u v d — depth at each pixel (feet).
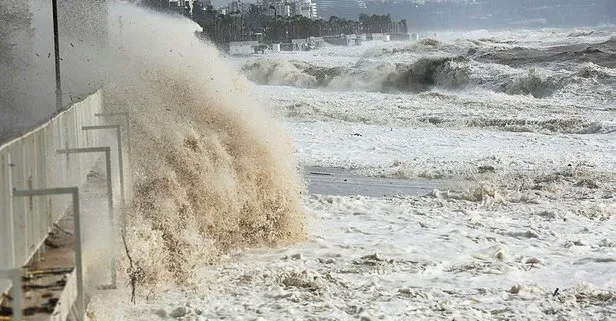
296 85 571.28
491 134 276.00
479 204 161.38
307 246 122.83
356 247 121.49
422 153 233.55
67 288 52.13
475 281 104.17
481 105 361.71
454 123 304.50
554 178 190.90
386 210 153.89
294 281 100.07
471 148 242.99
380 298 94.43
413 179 193.88
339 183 188.14
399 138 266.16
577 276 107.76
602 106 353.10
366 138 265.54
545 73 433.89
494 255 118.01
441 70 489.67
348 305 91.35
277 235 124.57
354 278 103.86
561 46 600.80
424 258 115.75
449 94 408.46
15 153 55.83
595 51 517.96
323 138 265.54
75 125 85.10
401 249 119.85
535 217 149.59
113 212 74.33
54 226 68.44
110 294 79.15
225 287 97.60
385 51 653.30
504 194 169.68
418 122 310.24
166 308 87.35
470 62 491.31
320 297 94.38
